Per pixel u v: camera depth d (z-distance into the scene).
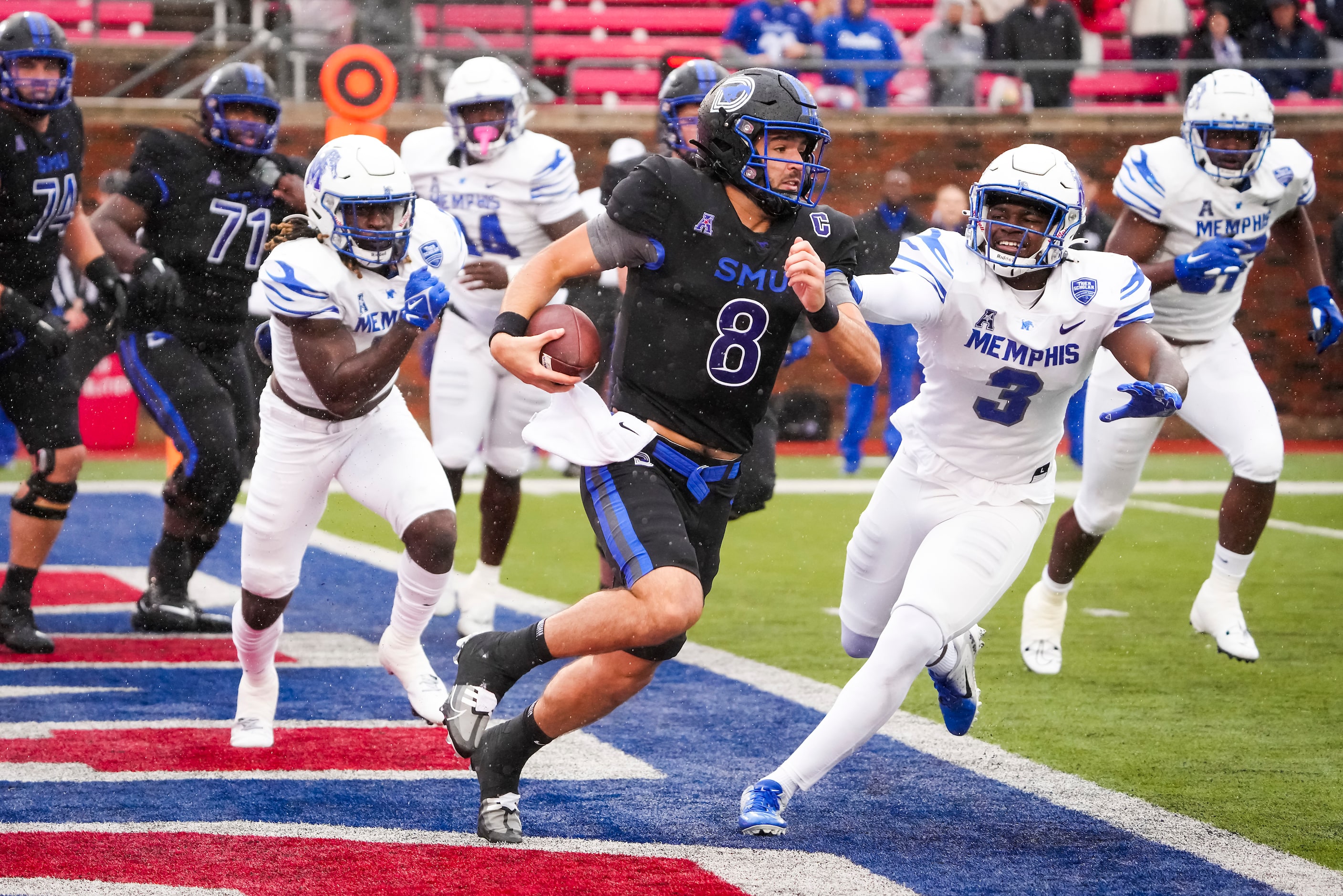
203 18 52.19
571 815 12.69
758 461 18.94
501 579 25.36
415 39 50.78
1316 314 19.36
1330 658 19.58
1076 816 12.74
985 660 19.69
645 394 11.61
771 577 26.12
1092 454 17.86
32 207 18.92
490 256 20.92
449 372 20.12
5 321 18.41
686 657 19.45
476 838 12.01
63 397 19.14
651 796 13.28
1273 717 16.41
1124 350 12.37
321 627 21.50
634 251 11.42
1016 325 12.26
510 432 20.30
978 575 12.48
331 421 14.16
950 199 39.56
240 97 19.31
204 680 17.91
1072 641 20.81
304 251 13.73
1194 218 18.08
